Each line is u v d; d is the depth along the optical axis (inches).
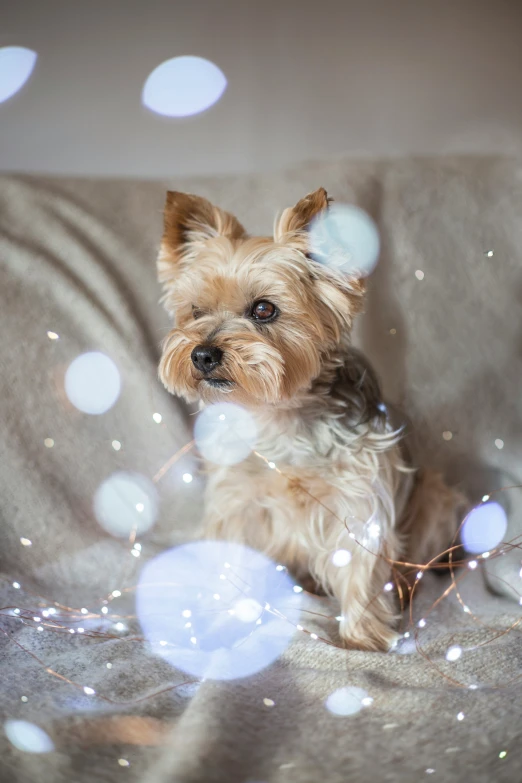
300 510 87.4
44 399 101.6
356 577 83.6
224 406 86.9
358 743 58.7
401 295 118.4
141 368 107.0
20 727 59.9
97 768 55.8
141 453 106.1
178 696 66.7
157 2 132.3
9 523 93.5
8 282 105.6
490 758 56.9
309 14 135.2
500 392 116.5
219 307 85.6
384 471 87.3
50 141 135.1
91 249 112.3
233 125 138.4
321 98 138.4
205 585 88.0
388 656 74.1
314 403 86.8
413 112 139.9
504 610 84.5
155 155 138.3
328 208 84.3
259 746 57.8
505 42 137.9
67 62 132.3
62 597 87.7
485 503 102.0
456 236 119.8
